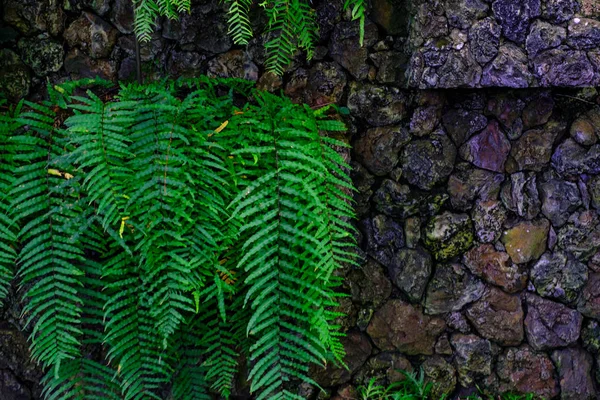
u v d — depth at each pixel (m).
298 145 1.88
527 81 2.11
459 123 2.26
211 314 2.08
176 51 2.23
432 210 2.30
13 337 2.20
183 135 1.82
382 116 2.26
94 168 1.74
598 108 2.23
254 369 1.89
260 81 2.25
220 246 1.88
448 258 2.32
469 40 2.11
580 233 2.29
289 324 1.92
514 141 2.26
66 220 1.80
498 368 2.37
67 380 2.21
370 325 2.37
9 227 1.85
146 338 1.93
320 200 1.89
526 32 2.09
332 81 2.26
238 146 1.95
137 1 1.84
